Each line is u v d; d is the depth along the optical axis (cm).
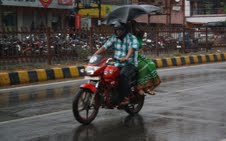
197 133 732
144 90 873
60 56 1795
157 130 756
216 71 1777
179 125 793
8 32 1645
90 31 1892
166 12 4006
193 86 1309
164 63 2008
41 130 762
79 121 790
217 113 898
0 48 1617
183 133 733
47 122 827
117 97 819
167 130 755
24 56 1692
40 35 1747
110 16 848
